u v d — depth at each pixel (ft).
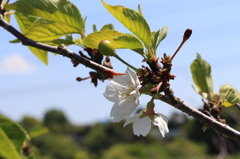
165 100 1.38
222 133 1.41
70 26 1.50
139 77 1.36
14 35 1.47
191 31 1.36
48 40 1.53
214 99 1.59
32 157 1.29
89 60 1.45
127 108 1.31
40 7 1.45
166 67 1.35
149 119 1.35
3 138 1.06
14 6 1.45
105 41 1.37
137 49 1.39
